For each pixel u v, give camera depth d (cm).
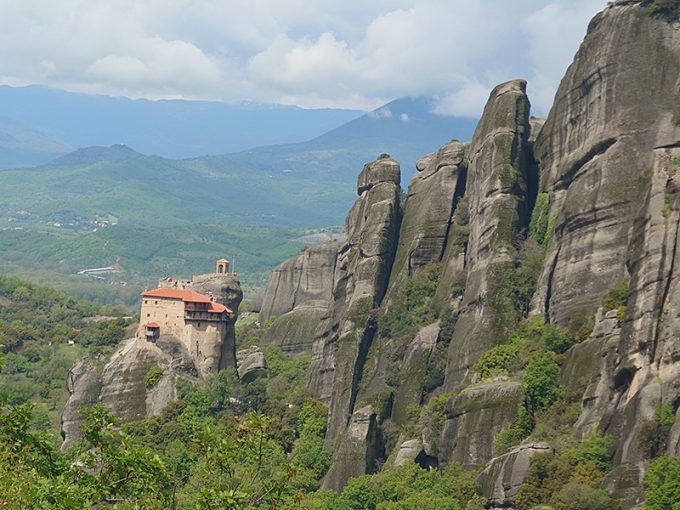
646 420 18250
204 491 10481
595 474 18575
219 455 10844
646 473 17825
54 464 10669
